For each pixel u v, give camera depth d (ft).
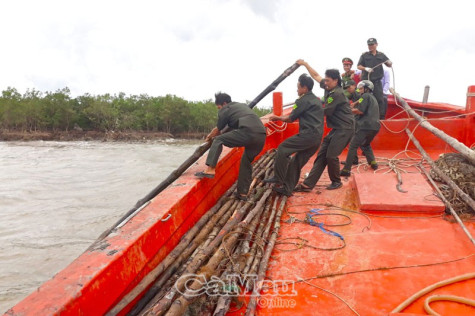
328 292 9.36
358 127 18.74
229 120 14.75
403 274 9.95
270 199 15.90
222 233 11.60
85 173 97.25
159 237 10.14
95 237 45.98
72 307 6.56
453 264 10.32
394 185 15.69
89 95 357.00
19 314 6.09
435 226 12.71
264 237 12.15
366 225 13.16
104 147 216.95
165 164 119.34
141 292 8.75
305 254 11.37
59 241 44.42
